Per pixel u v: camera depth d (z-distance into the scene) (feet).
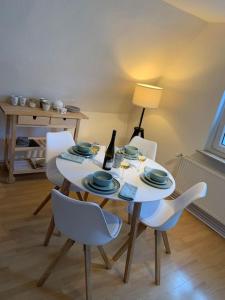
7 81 9.10
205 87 9.80
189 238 8.51
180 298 6.18
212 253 8.00
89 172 6.14
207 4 7.26
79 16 7.73
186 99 10.55
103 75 10.41
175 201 6.95
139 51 9.86
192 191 6.27
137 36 9.11
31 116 8.92
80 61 9.37
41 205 7.92
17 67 8.72
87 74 10.06
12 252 6.53
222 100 9.32
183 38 10.01
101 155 7.32
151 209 6.73
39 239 7.13
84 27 8.14
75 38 8.43
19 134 10.53
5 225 7.40
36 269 6.18
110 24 8.29
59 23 7.77
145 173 6.50
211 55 9.56
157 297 6.08
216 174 8.89
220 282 6.91
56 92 10.34
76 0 7.24
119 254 6.66
